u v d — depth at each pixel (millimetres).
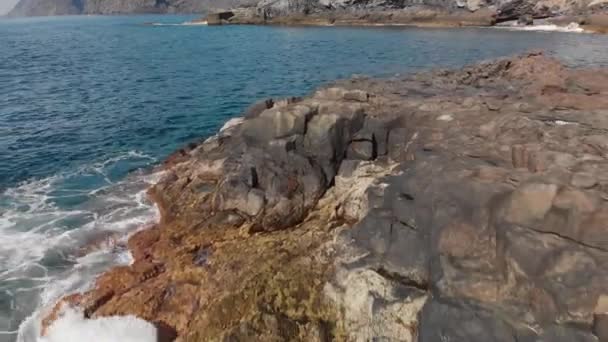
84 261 15617
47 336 12688
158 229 17078
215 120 33031
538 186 10133
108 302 13289
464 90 27641
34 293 14148
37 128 31750
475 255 10391
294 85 43156
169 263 14680
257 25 125062
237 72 51562
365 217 12875
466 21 94188
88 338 12414
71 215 18875
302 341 11023
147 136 29781
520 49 56469
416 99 23344
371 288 11289
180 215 17656
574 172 11422
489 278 9781
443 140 16391
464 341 9156
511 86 28750
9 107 37844
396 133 18703
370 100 22328
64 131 31000
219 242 15344
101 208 19406
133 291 13469
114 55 73125
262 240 14750
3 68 61156
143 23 180750
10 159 25781
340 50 65125
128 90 43844
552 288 8695
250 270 13141
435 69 41719
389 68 48000
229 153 20578
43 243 16734
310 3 124312
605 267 8508
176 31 121688
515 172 12117
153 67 58156
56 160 25656
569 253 8883
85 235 17188
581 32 73438
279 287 12211
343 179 17422
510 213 10172
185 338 11930
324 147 18188
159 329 12328
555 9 90875
